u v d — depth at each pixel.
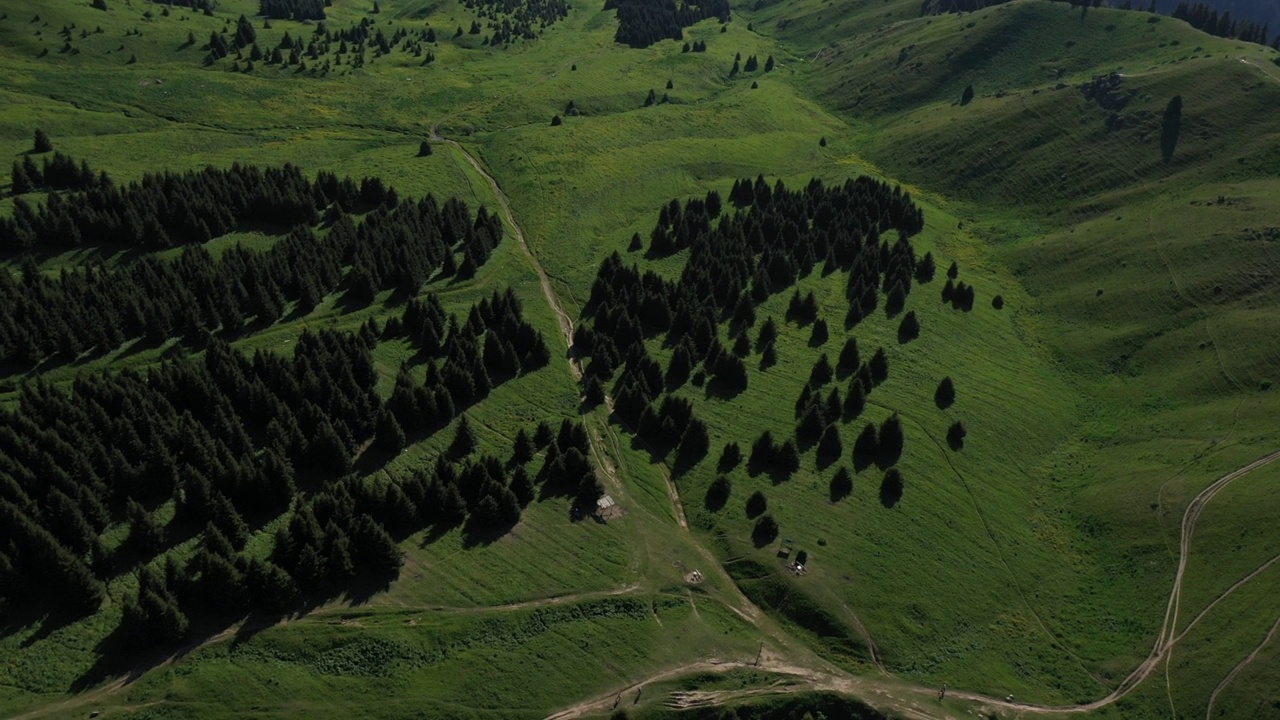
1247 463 82.06
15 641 56.41
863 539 75.81
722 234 124.00
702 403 93.25
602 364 96.25
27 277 92.94
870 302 113.44
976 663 66.75
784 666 64.44
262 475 68.81
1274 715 60.31
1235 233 115.81
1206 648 66.56
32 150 131.38
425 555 68.94
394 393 82.56
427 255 112.94
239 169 124.06
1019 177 153.00
